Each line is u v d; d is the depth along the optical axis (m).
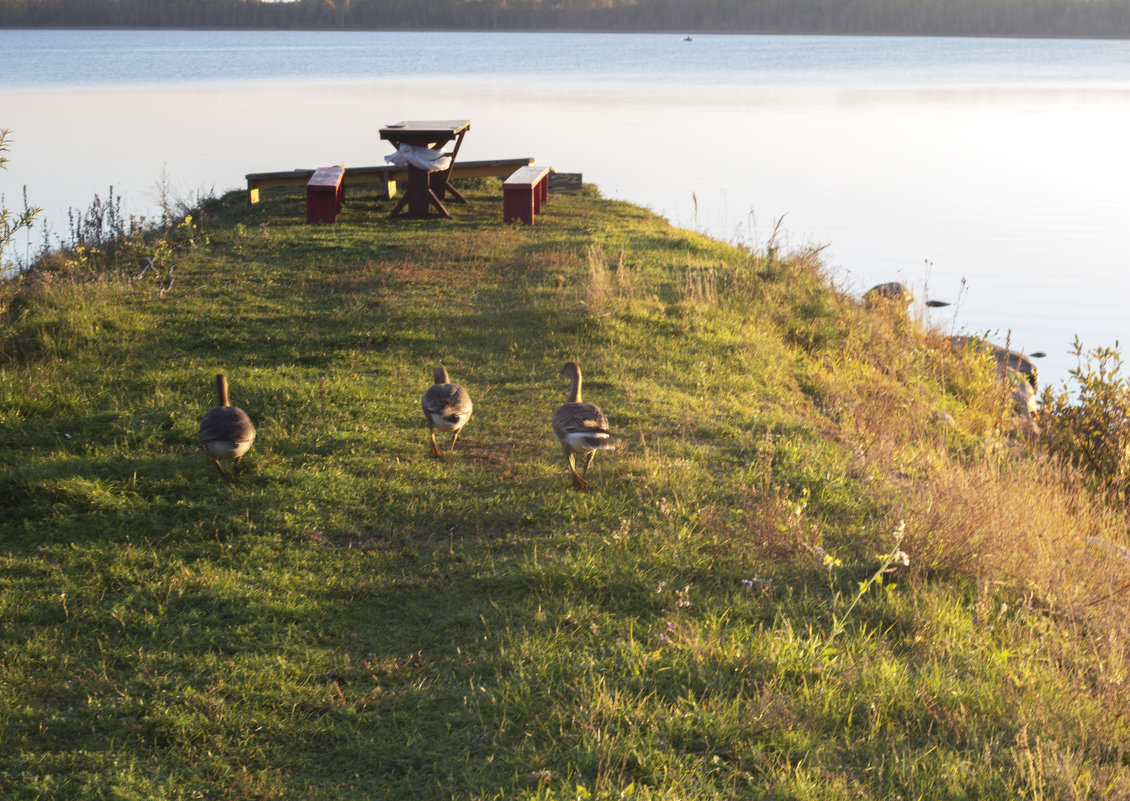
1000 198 35.06
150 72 106.69
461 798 4.74
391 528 7.73
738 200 33.06
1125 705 5.71
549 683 5.61
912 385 14.42
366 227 20.30
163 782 4.88
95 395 10.52
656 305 14.46
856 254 26.62
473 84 90.06
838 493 8.80
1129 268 25.61
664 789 4.71
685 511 7.96
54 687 5.62
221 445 7.86
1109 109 67.69
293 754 5.14
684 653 5.90
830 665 5.81
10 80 89.31
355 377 11.27
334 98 72.69
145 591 6.70
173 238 19.41
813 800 4.67
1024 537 8.05
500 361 12.23
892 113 63.75
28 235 22.45
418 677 5.82
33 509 7.75
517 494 8.34
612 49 190.62
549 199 25.34
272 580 6.87
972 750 5.15
